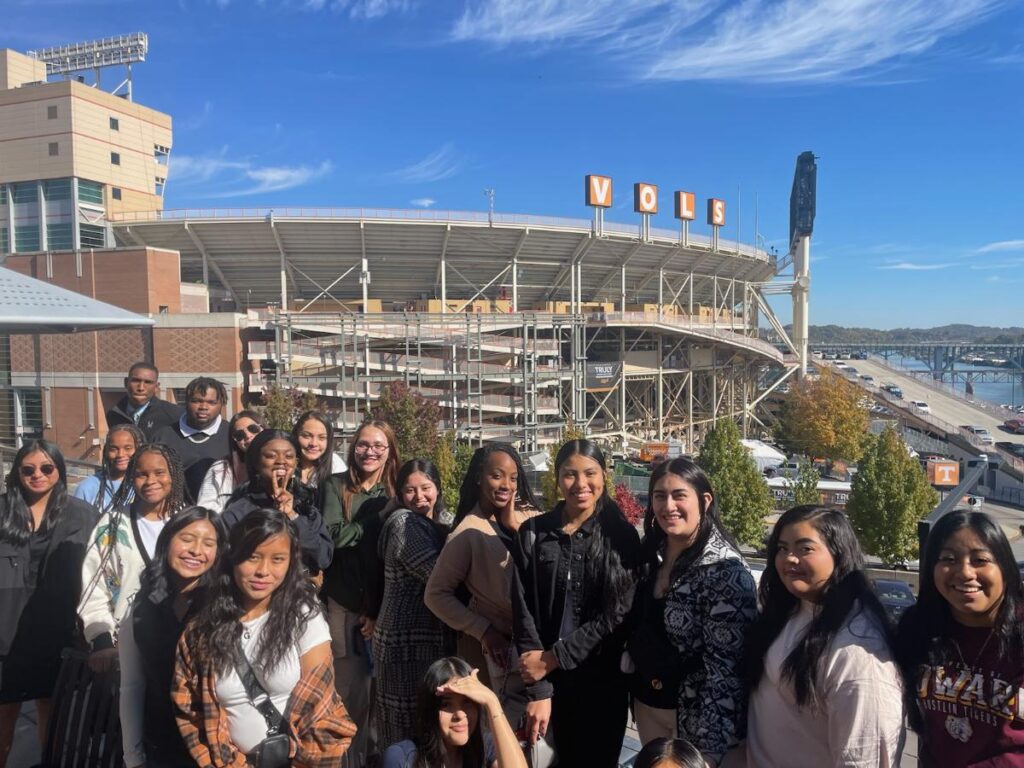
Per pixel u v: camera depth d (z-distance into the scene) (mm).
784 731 3172
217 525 3797
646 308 67062
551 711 4133
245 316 45344
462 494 4641
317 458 5586
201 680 3328
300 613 3467
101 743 4035
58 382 44938
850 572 3121
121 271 44594
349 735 3531
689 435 70438
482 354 56625
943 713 2969
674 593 3619
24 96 54156
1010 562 2879
